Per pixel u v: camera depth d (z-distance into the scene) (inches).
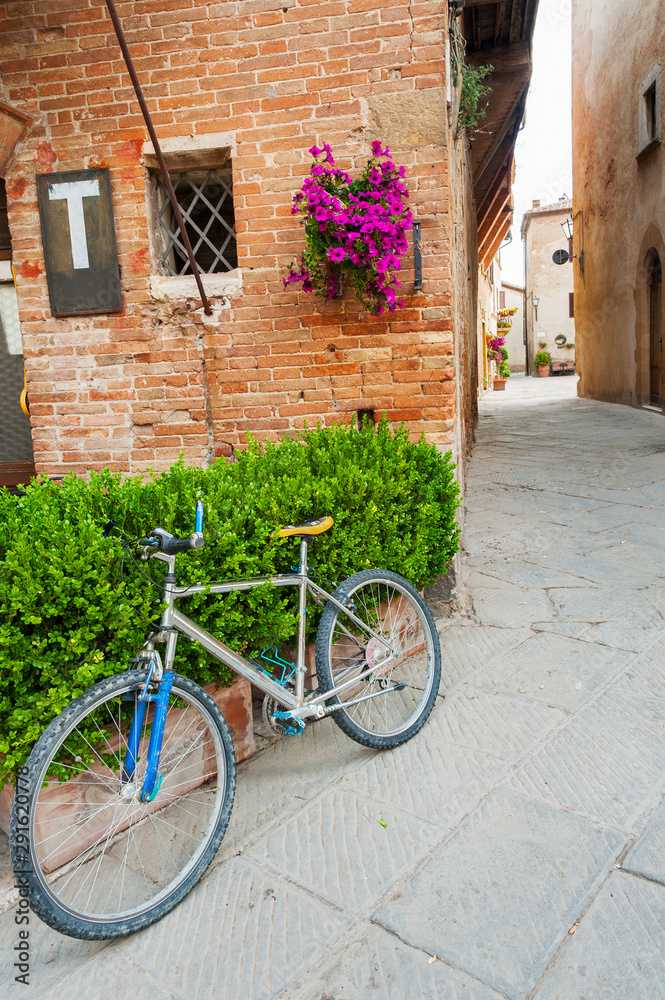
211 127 166.6
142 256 173.3
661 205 505.0
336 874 87.7
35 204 175.6
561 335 1740.9
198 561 101.3
